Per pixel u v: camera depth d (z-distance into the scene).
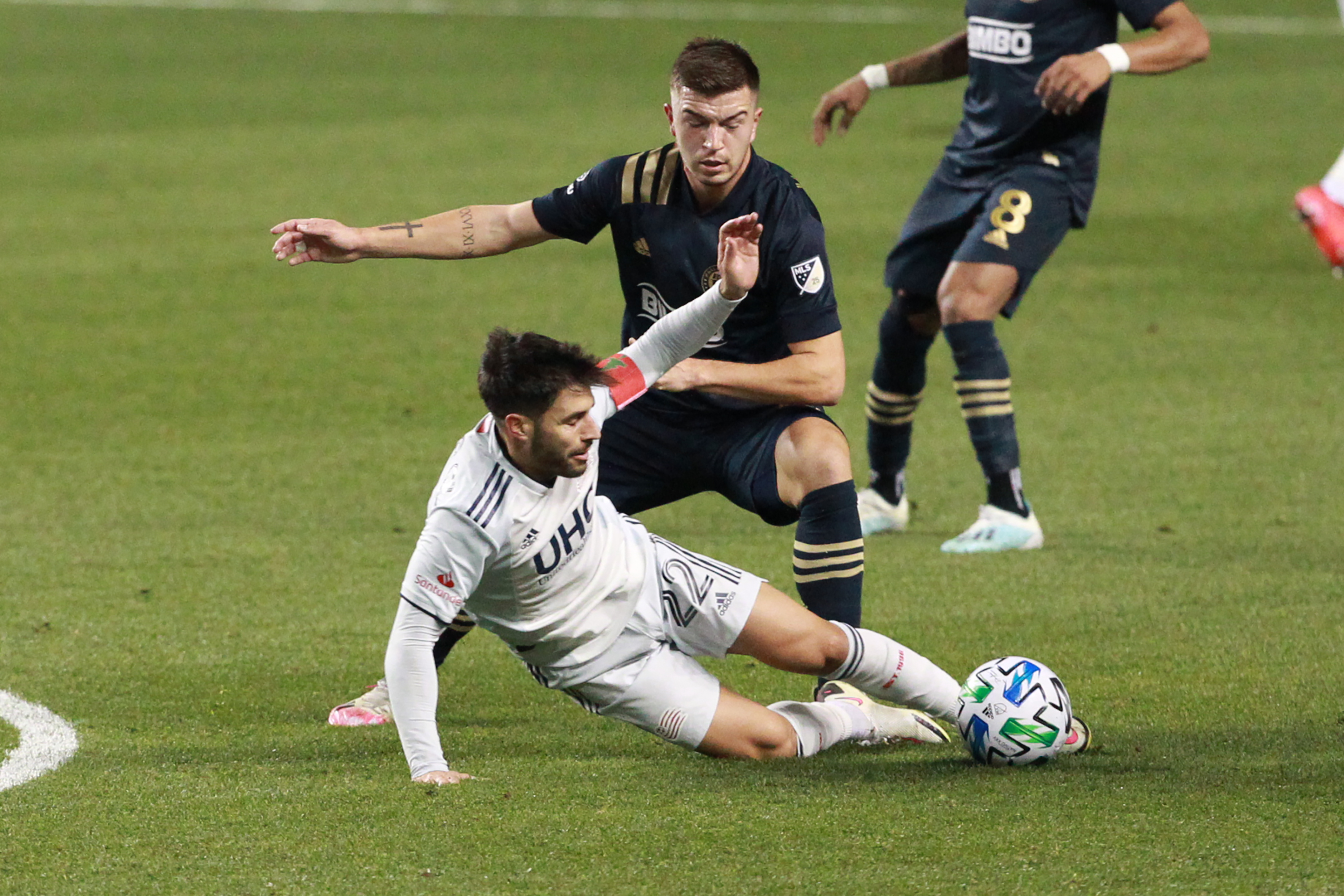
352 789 14.11
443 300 44.22
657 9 107.62
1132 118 72.88
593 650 14.82
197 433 32.12
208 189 58.47
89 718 17.25
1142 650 19.47
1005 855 12.37
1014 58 24.84
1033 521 24.88
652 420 17.81
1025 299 43.84
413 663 14.05
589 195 17.39
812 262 16.75
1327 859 12.20
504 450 13.85
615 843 12.67
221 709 17.77
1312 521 25.56
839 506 16.84
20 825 13.38
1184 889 11.71
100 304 43.41
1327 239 21.70
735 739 15.11
